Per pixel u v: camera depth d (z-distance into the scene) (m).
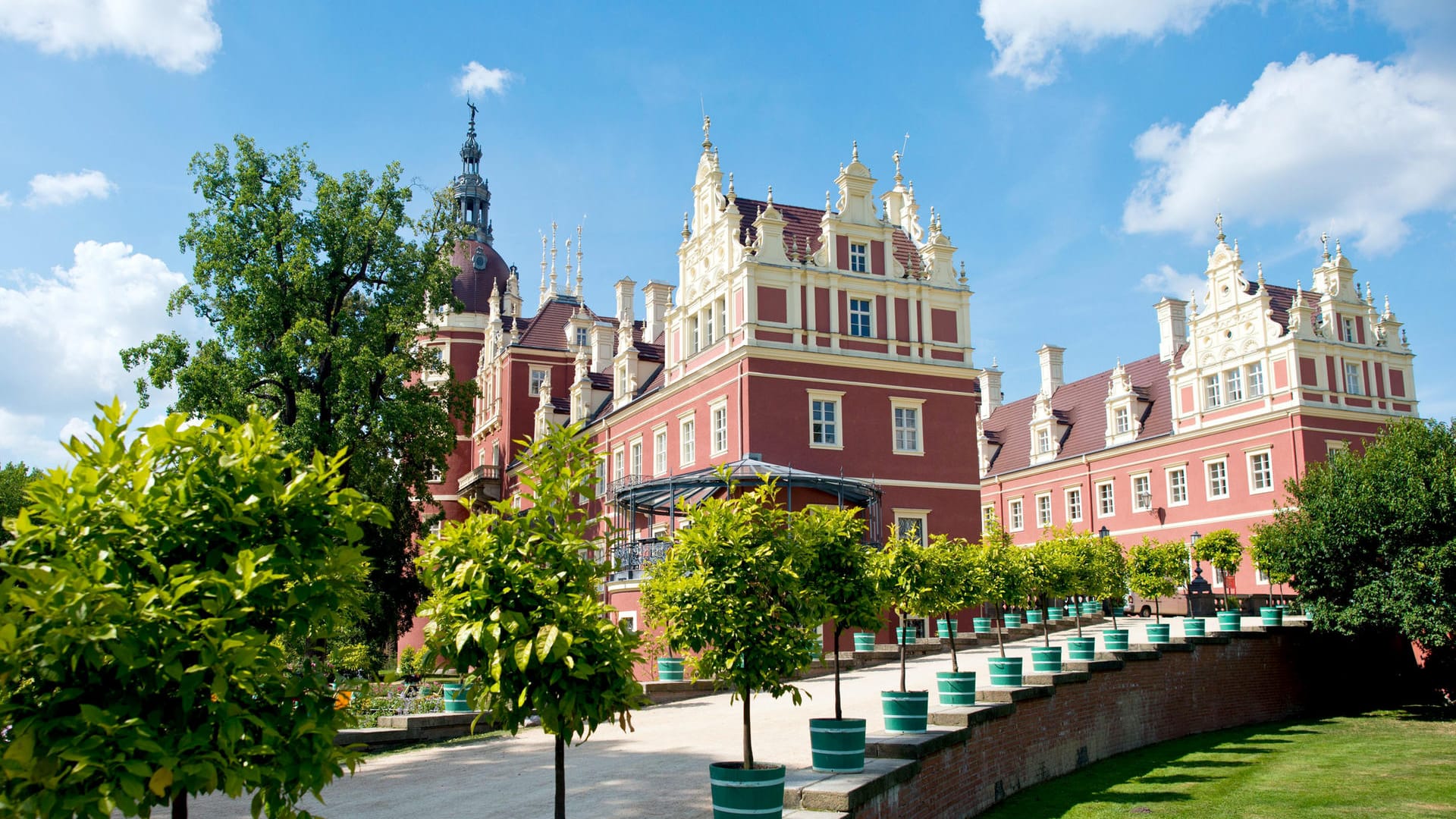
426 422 32.25
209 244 29.81
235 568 5.02
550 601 7.14
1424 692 28.19
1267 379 44.75
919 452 34.53
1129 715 20.14
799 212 36.41
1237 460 45.59
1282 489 43.06
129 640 4.58
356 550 5.68
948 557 18.02
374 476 31.31
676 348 38.00
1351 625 24.97
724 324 34.62
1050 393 62.28
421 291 32.91
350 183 32.25
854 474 33.22
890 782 10.94
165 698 5.02
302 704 5.41
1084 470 54.88
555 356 53.78
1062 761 17.19
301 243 30.20
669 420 37.72
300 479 5.57
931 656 28.08
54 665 4.59
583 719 7.29
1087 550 24.30
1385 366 45.88
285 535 5.52
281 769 5.20
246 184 30.52
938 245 36.50
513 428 52.38
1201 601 35.97
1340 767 18.16
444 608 7.08
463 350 60.66
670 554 10.74
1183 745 20.56
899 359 34.59
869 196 35.84
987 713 14.55
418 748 17.44
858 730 11.15
